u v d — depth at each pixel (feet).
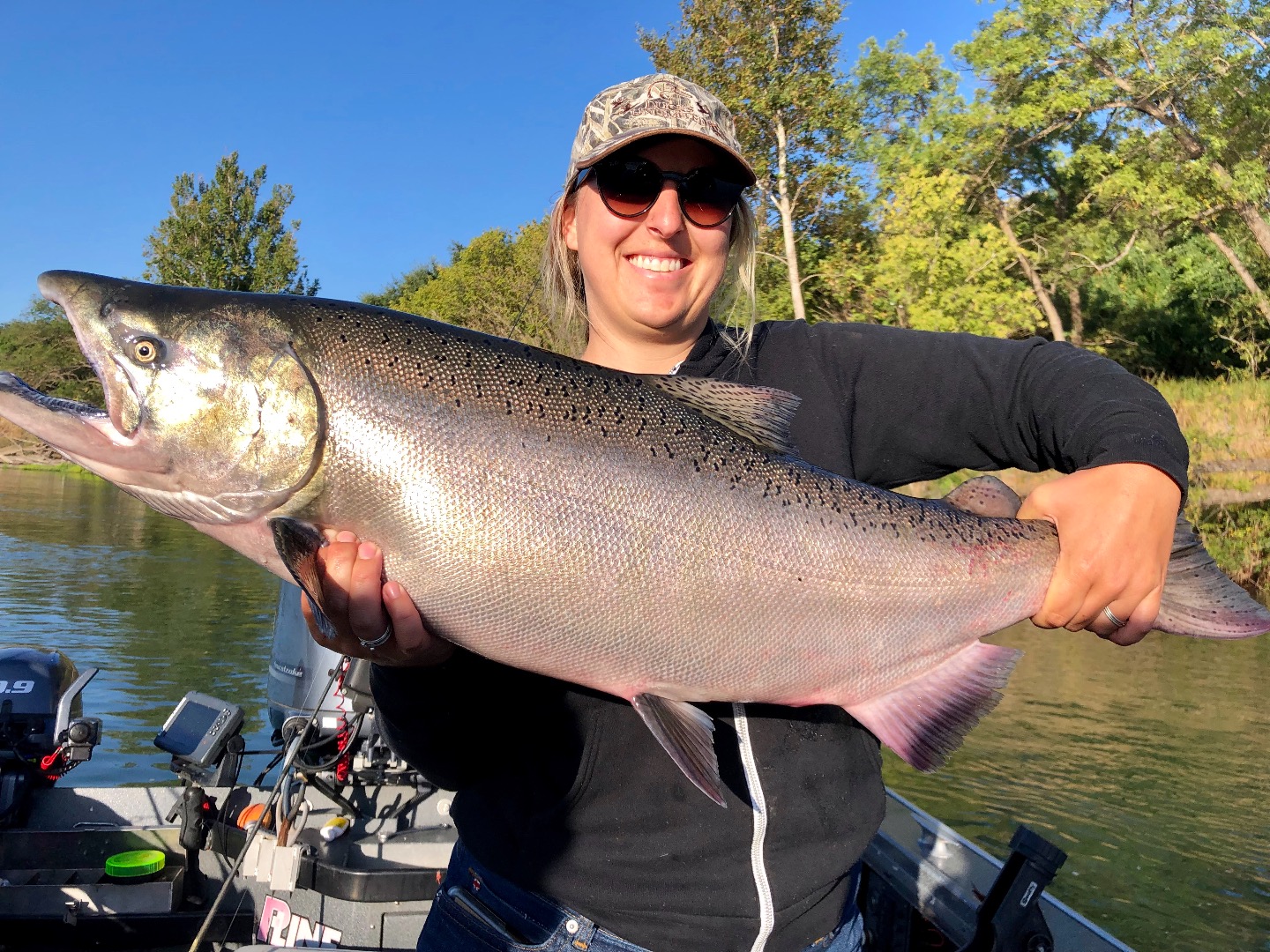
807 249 77.36
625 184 7.00
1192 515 60.70
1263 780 25.48
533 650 6.53
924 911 9.32
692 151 7.02
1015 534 7.46
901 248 70.28
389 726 6.55
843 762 6.64
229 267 168.14
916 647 7.12
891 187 80.28
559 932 6.06
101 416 6.84
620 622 6.63
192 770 13.39
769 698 6.69
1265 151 77.36
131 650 35.29
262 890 12.62
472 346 7.00
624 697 6.45
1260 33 75.77
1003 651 7.27
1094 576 6.11
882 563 7.10
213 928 12.37
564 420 6.84
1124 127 84.79
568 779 6.25
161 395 6.72
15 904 12.05
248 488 6.71
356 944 11.62
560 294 8.57
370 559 6.17
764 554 6.89
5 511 93.86
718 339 7.66
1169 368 91.30
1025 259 83.51
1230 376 81.35
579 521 6.64
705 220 7.12
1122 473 6.07
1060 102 79.97
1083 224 86.74
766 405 7.18
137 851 12.96
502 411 6.76
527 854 6.21
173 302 6.86
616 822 6.12
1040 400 6.52
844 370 7.20
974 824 22.61
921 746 6.89
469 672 6.64
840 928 6.33
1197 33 76.54
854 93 85.20
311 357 6.72
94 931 12.10
